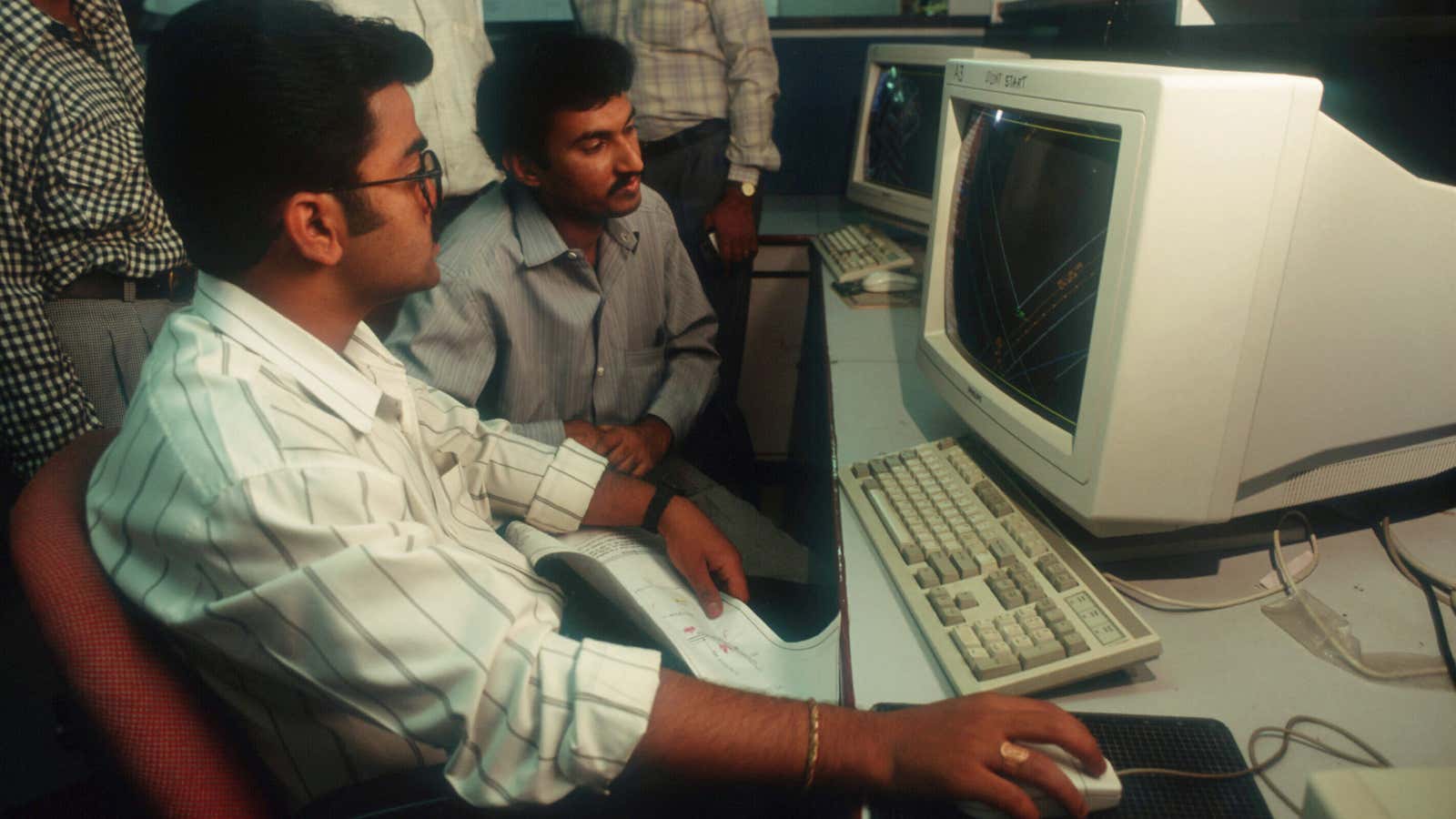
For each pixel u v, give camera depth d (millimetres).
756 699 642
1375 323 720
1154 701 677
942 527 848
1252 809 576
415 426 875
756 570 1228
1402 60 956
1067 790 565
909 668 720
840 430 1133
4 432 1346
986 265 1010
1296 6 1180
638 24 1995
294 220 678
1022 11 1901
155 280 1517
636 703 615
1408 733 635
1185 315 685
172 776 566
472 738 627
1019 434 868
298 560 603
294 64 639
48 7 1415
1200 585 806
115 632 583
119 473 639
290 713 687
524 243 1283
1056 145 858
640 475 1338
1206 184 653
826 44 2340
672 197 2115
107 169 1399
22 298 1312
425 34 2078
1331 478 805
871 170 2035
